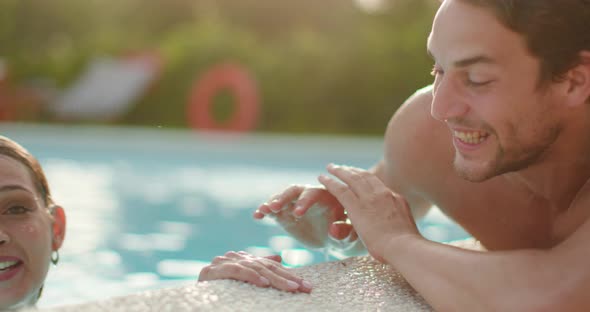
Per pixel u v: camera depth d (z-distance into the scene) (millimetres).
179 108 14117
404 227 1596
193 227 4684
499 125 1313
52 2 16672
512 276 1288
